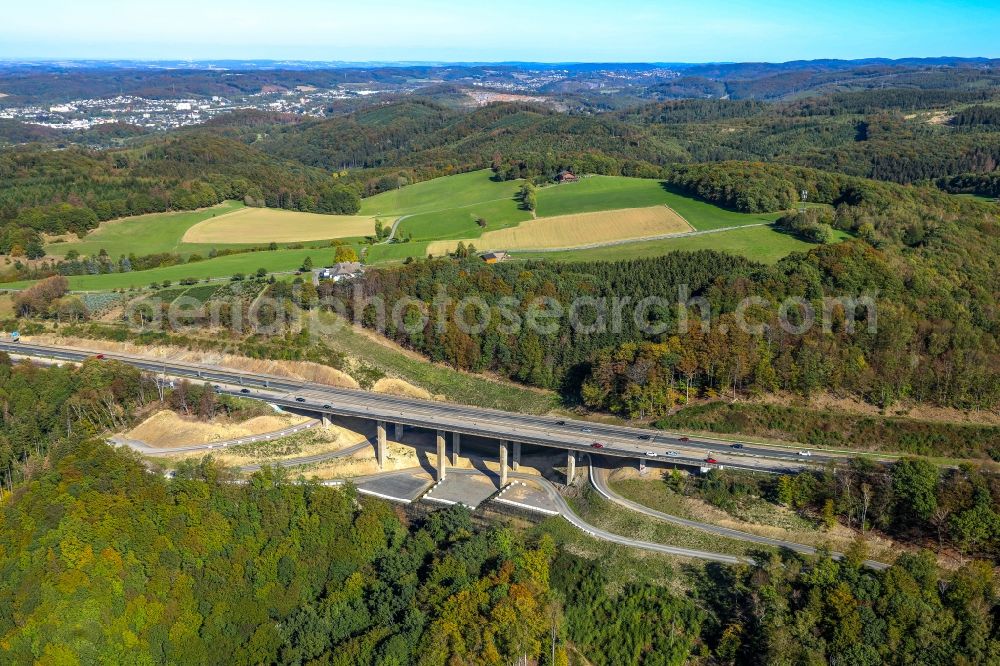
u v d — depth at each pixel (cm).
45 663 11100
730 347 16200
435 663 10644
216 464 15088
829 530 12850
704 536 13212
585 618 12075
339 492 14262
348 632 11894
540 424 16475
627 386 16388
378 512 13925
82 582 11862
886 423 15062
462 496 15588
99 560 12150
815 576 11356
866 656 10419
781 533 13000
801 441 15200
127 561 12356
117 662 11462
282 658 11619
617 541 13462
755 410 15762
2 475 15675
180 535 12794
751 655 11088
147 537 12619
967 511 11950
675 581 12450
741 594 11906
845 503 12850
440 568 12331
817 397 15862
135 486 13425
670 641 11500
